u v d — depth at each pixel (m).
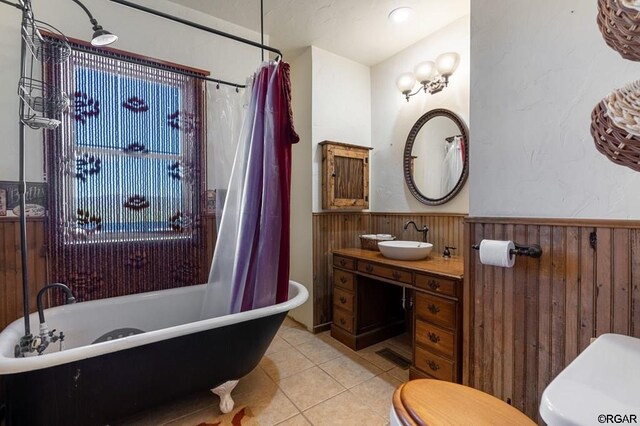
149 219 2.08
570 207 1.21
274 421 1.63
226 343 1.60
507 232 1.39
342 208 2.87
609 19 0.76
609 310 1.10
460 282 1.70
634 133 0.73
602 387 0.66
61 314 1.72
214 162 2.32
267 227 1.81
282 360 2.30
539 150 1.29
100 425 1.37
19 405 1.22
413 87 2.68
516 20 1.35
